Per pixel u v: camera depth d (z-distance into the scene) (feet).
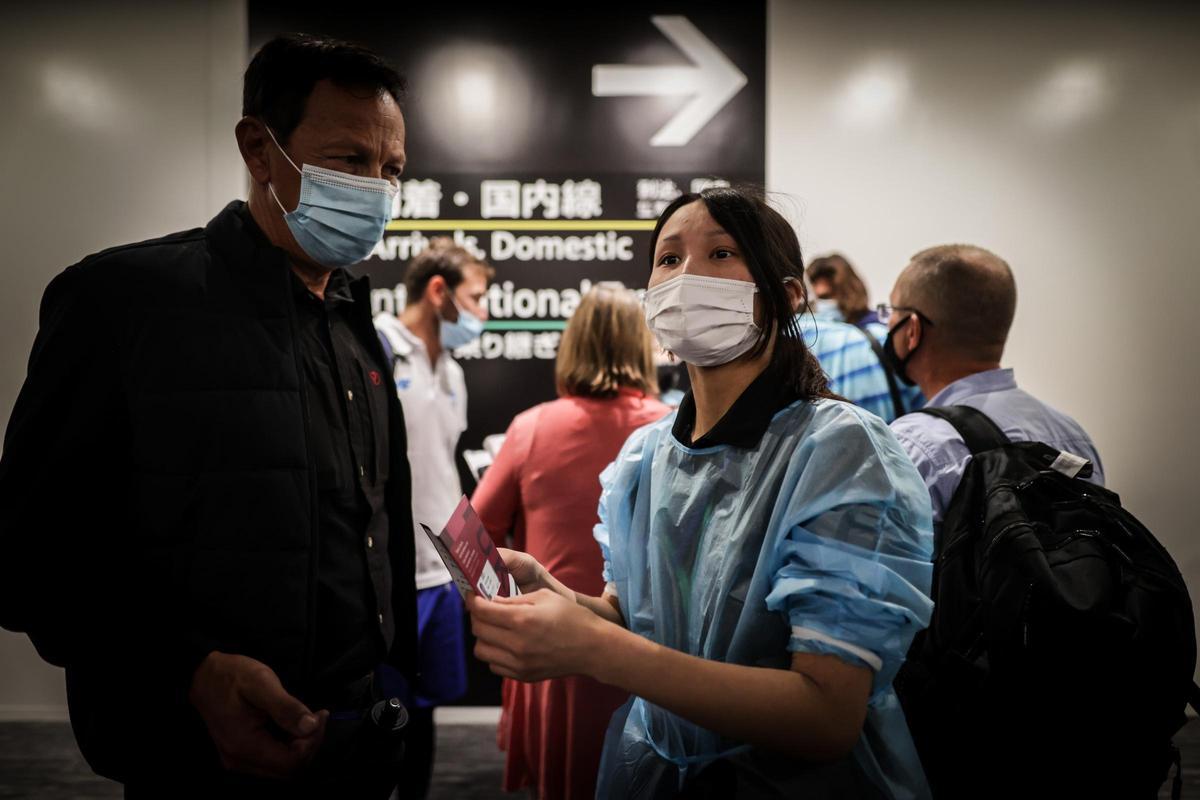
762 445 3.13
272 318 3.48
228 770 3.20
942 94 11.46
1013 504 3.87
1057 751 3.52
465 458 11.62
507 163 11.57
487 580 2.85
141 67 11.36
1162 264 11.39
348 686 3.70
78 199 11.38
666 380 9.53
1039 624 3.53
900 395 7.09
